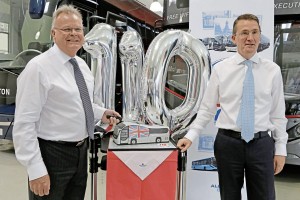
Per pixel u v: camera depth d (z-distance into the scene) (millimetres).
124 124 2045
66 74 1709
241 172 1920
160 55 2197
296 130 3781
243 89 1860
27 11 4457
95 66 2414
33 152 1584
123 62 2494
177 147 1976
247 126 1834
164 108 2275
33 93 1583
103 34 2418
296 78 3826
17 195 3305
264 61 1910
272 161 1897
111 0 5086
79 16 1746
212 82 2029
